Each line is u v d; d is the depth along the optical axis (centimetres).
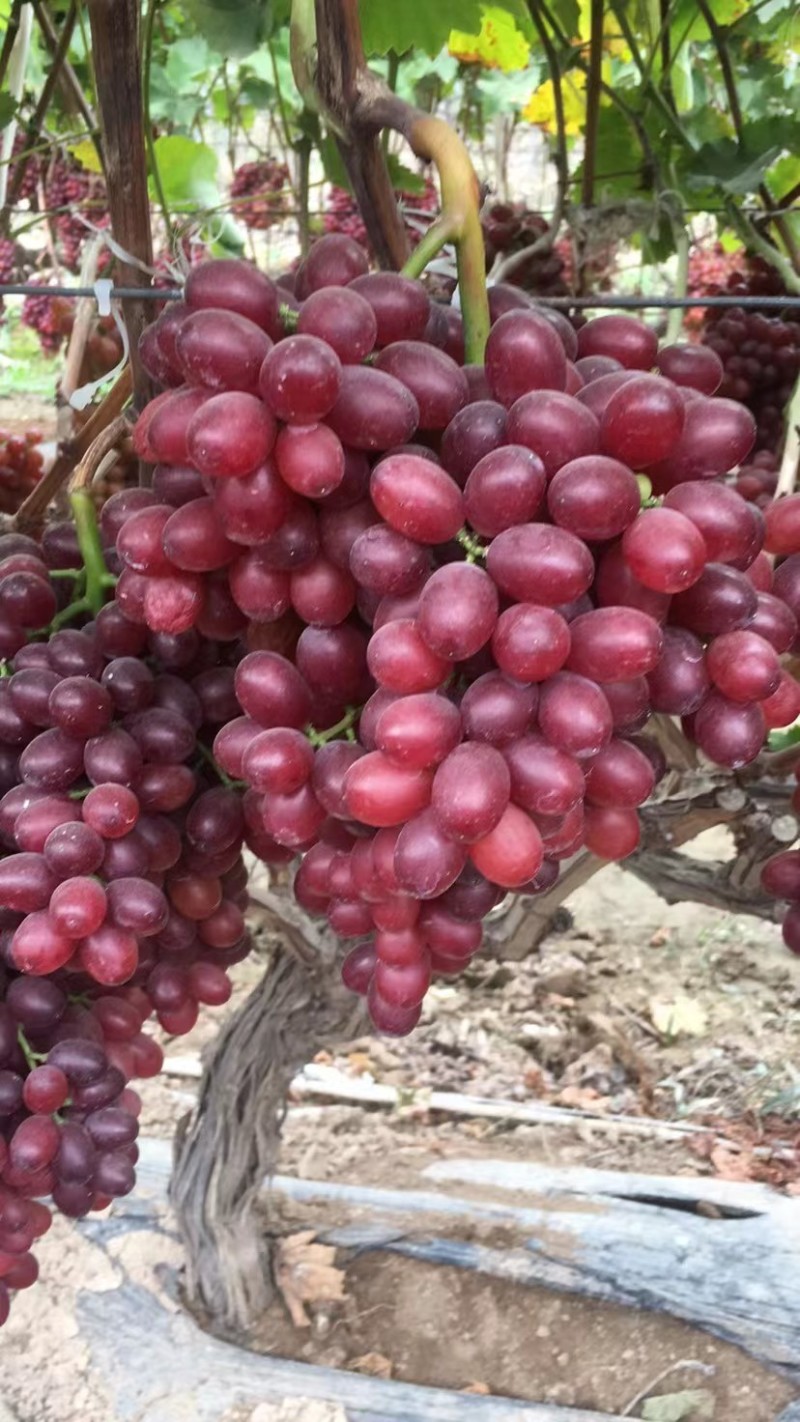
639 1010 155
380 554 35
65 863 46
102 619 48
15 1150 52
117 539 40
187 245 99
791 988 159
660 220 90
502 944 79
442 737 34
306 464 34
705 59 137
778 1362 89
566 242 108
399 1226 101
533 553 33
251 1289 94
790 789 65
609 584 36
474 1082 142
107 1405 85
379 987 43
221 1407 84
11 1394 85
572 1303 95
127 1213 100
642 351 43
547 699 35
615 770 38
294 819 41
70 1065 53
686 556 33
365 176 46
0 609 51
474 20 83
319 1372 88
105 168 52
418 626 34
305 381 33
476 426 36
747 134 90
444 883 35
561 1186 109
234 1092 91
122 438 64
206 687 50
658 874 73
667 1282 95
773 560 51
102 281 52
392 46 86
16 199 91
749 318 84
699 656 37
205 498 39
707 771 63
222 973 60
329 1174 115
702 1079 141
